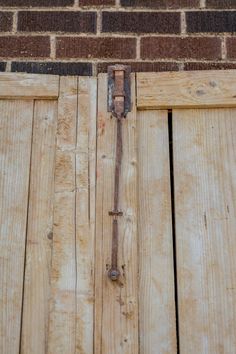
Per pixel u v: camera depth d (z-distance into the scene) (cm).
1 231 111
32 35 126
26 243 111
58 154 114
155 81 119
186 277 108
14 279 109
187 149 115
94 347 104
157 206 112
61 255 109
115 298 106
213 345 104
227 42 125
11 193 113
